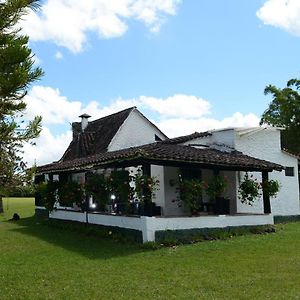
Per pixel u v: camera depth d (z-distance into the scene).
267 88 31.36
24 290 8.41
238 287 8.23
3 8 5.51
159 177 18.08
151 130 29.44
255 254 11.66
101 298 7.72
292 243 13.52
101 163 15.34
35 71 5.74
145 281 8.88
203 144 20.14
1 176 5.59
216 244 13.55
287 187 21.20
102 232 15.73
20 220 24.84
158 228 13.87
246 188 17.38
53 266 10.67
